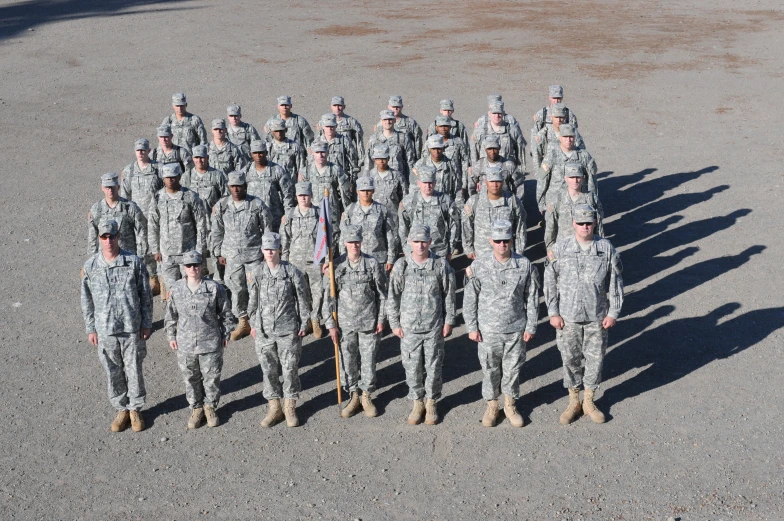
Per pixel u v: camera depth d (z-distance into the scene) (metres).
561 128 13.57
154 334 12.80
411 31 36.16
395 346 12.27
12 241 16.38
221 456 9.74
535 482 9.05
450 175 14.58
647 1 41.94
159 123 24.44
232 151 15.98
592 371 10.03
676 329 12.17
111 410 10.77
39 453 9.89
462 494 8.90
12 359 12.02
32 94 27.78
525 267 9.78
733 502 8.59
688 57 29.91
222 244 12.75
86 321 10.20
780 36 32.66
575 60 30.03
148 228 13.37
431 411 10.27
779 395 10.41
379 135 16.05
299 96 26.47
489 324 9.84
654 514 8.47
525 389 10.95
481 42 33.56
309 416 10.54
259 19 39.66
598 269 9.82
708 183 18.14
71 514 8.82
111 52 33.50
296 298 10.17
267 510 8.77
